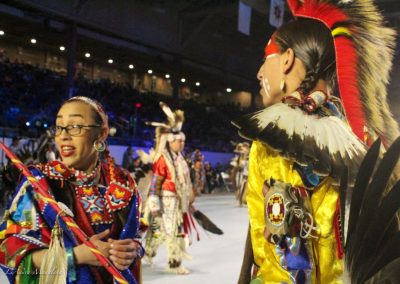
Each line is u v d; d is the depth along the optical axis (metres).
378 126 1.49
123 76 29.08
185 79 30.23
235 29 25.19
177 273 4.84
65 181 1.79
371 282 1.15
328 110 1.46
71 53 17.61
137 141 19.66
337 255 1.29
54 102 19.39
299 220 1.26
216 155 22.14
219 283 4.52
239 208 11.66
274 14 14.64
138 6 20.34
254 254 1.35
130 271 1.82
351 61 1.48
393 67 1.60
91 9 18.14
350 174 1.31
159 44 21.81
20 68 20.34
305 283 1.25
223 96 35.22
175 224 4.84
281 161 1.32
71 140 1.81
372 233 1.16
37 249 1.63
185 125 25.23
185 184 4.90
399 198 1.15
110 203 1.83
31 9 16.61
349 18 1.49
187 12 22.48
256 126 1.36
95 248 1.61
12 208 1.70
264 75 1.55
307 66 1.48
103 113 1.90
